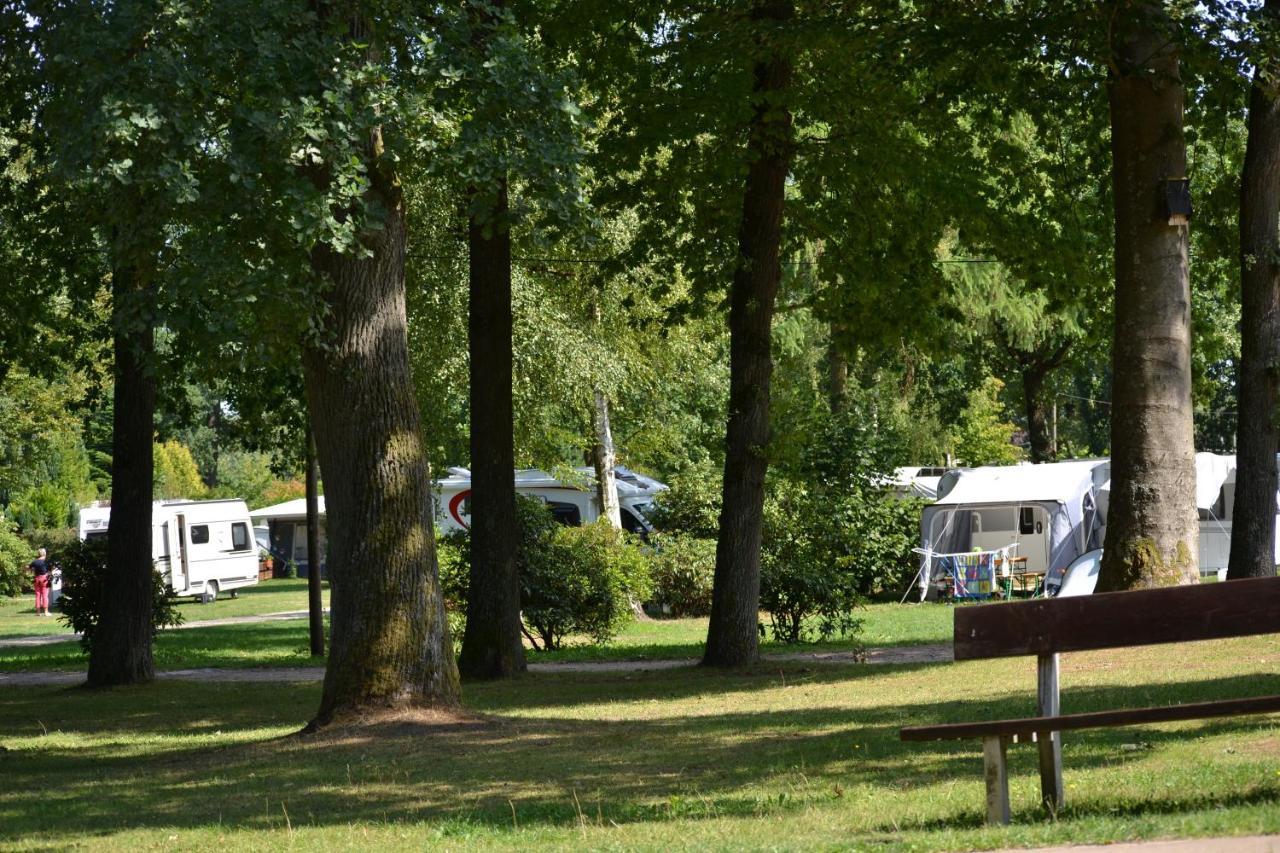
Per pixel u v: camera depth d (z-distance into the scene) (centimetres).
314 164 1279
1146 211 1622
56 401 4244
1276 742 878
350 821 899
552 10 2017
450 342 2978
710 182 2075
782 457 2081
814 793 870
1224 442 7088
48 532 6244
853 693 1595
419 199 2775
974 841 630
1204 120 2100
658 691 1831
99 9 1193
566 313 3142
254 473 8056
